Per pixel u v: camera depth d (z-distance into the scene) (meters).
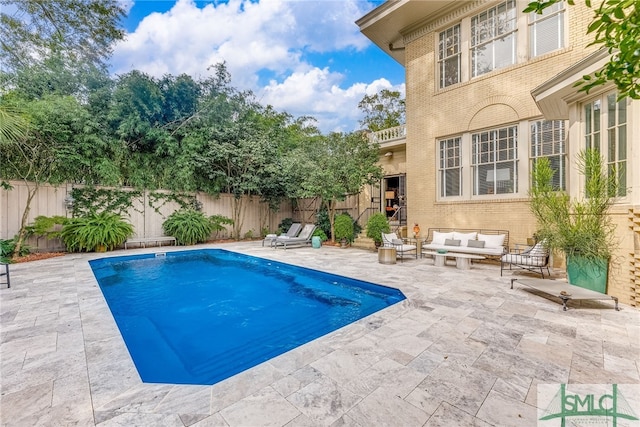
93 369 2.58
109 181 10.29
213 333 4.04
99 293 5.02
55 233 9.18
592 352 2.85
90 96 10.14
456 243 7.98
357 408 2.04
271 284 6.71
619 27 1.42
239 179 13.07
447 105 8.91
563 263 6.70
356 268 7.05
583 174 5.12
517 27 7.62
